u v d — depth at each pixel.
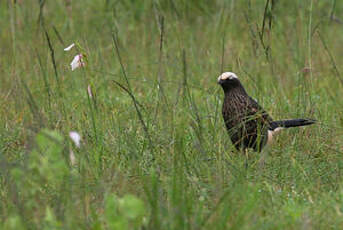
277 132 11.51
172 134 10.20
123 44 16.44
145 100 13.08
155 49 16.30
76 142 9.12
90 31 16.91
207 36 17.14
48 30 15.58
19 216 7.62
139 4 17.89
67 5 17.14
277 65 15.44
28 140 9.09
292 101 13.59
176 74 14.29
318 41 16.38
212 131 11.07
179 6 17.25
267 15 12.33
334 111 13.19
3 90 14.17
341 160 10.56
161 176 9.05
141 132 11.20
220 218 7.72
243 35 16.56
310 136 11.42
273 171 10.15
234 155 10.95
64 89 12.81
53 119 10.83
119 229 7.28
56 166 7.91
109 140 10.75
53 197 8.63
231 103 11.45
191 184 9.20
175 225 7.50
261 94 13.33
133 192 8.80
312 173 10.15
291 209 8.63
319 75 15.27
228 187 9.02
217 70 14.92
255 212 8.24
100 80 14.23
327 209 8.53
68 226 7.51
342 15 19.00
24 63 14.78
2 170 9.04
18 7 16.27
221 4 17.80
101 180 8.98
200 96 13.61
